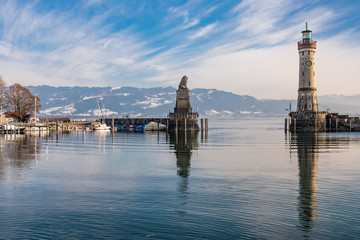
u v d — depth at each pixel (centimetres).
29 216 2306
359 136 10550
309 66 13362
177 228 2073
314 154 5753
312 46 13250
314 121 13350
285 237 1944
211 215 2309
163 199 2723
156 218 2253
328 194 2864
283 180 3469
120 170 4134
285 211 2394
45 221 2205
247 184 3275
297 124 13662
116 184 3300
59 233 2002
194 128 14550
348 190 3014
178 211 2400
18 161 4934
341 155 5597
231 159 5134
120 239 1917
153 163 4725
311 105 13450
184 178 3597
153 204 2580
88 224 2148
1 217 2284
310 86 13400
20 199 2742
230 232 2011
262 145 7594
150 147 7194
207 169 4178
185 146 7425
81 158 5300
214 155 5669
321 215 2305
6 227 2100
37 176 3738
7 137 10375
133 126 17650
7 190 3058
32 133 12669
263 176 3691
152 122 16575
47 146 7369
